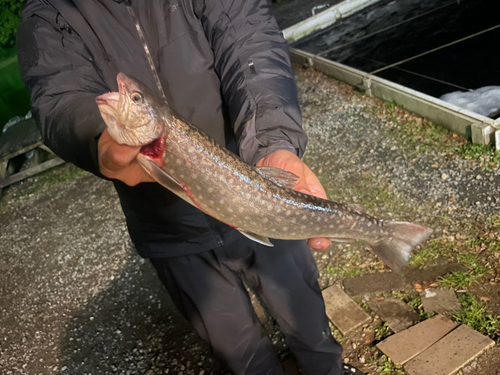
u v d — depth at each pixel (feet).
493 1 8.58
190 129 1.80
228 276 2.87
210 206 1.90
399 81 7.04
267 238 2.02
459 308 3.55
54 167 8.38
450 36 7.86
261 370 3.12
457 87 6.34
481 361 3.13
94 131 1.94
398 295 3.85
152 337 4.37
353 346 3.59
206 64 2.57
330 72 7.75
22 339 4.90
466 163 4.93
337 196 5.15
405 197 4.81
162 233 2.72
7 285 5.83
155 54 2.52
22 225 7.06
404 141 5.61
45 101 2.26
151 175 1.76
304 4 12.36
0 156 7.99
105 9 2.42
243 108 2.28
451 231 4.24
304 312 2.97
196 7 2.51
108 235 6.09
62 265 5.83
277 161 2.05
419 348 3.34
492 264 3.79
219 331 2.91
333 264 4.38
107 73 2.52
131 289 5.05
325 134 6.36
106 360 4.30
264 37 2.48
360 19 10.09
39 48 2.36
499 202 4.33
